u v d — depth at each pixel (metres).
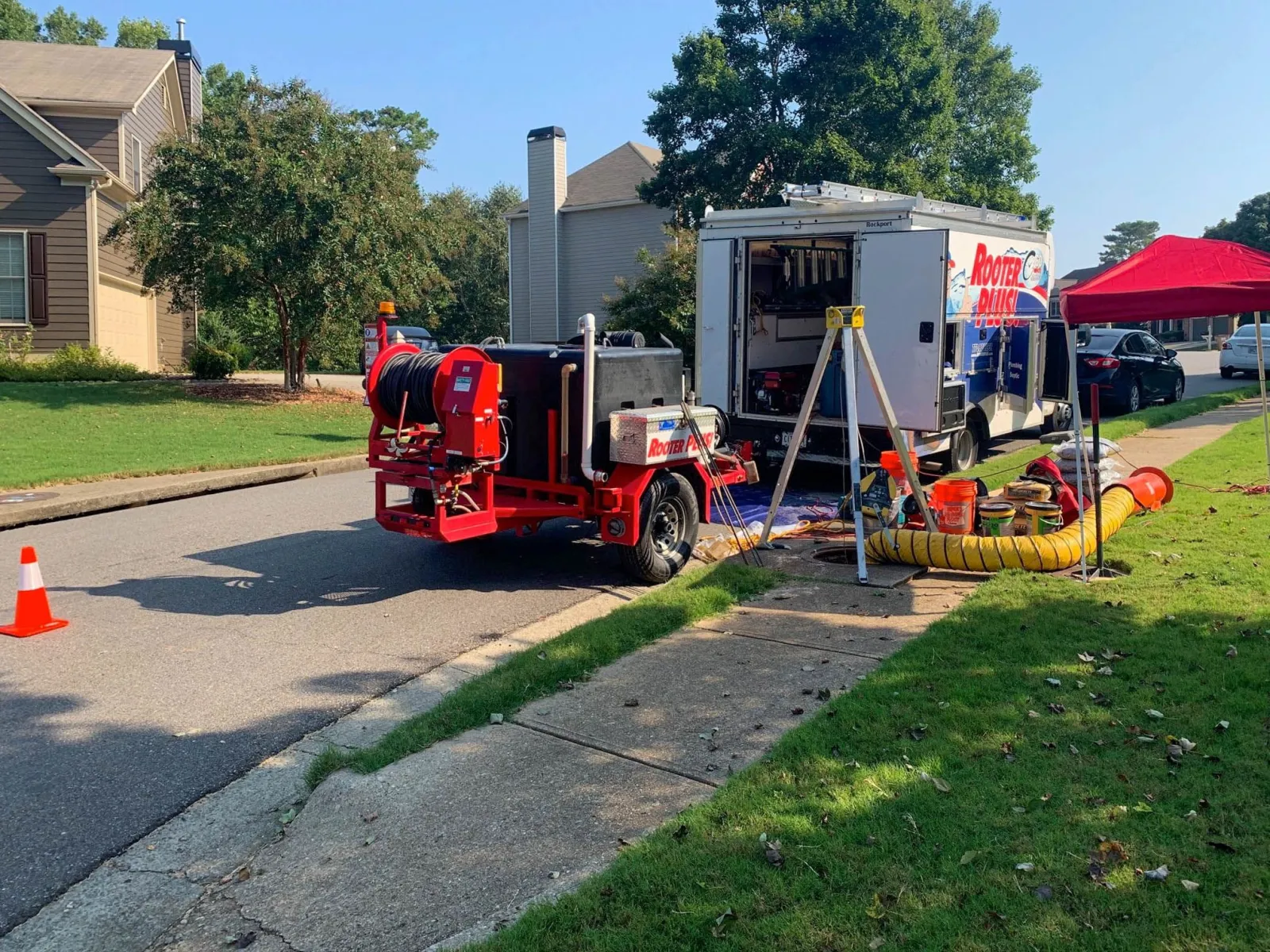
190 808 4.25
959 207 11.23
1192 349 53.69
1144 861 3.35
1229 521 8.22
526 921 3.19
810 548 8.38
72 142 21.25
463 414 6.84
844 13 23.33
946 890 3.24
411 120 42.38
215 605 7.14
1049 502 7.92
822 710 4.74
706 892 3.29
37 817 4.16
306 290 19.11
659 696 5.16
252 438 15.18
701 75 23.81
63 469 11.92
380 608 7.10
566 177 32.97
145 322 25.80
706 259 11.64
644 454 7.36
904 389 10.20
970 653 5.43
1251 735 4.24
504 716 4.96
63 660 6.00
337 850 3.82
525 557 8.64
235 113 18.86
